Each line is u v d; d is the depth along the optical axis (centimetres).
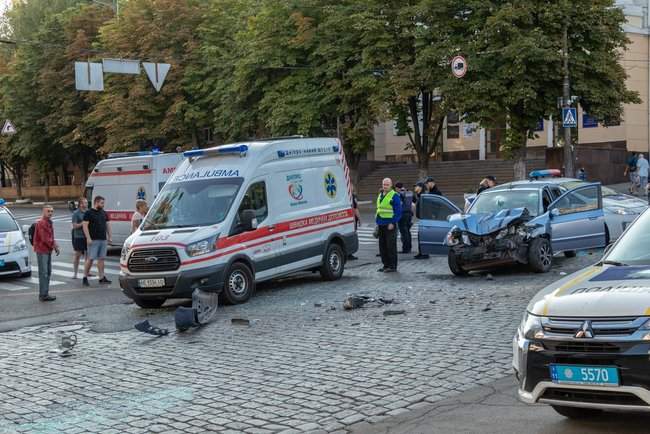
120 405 760
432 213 1752
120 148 4344
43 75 4975
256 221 1432
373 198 4419
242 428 656
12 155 6012
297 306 1298
